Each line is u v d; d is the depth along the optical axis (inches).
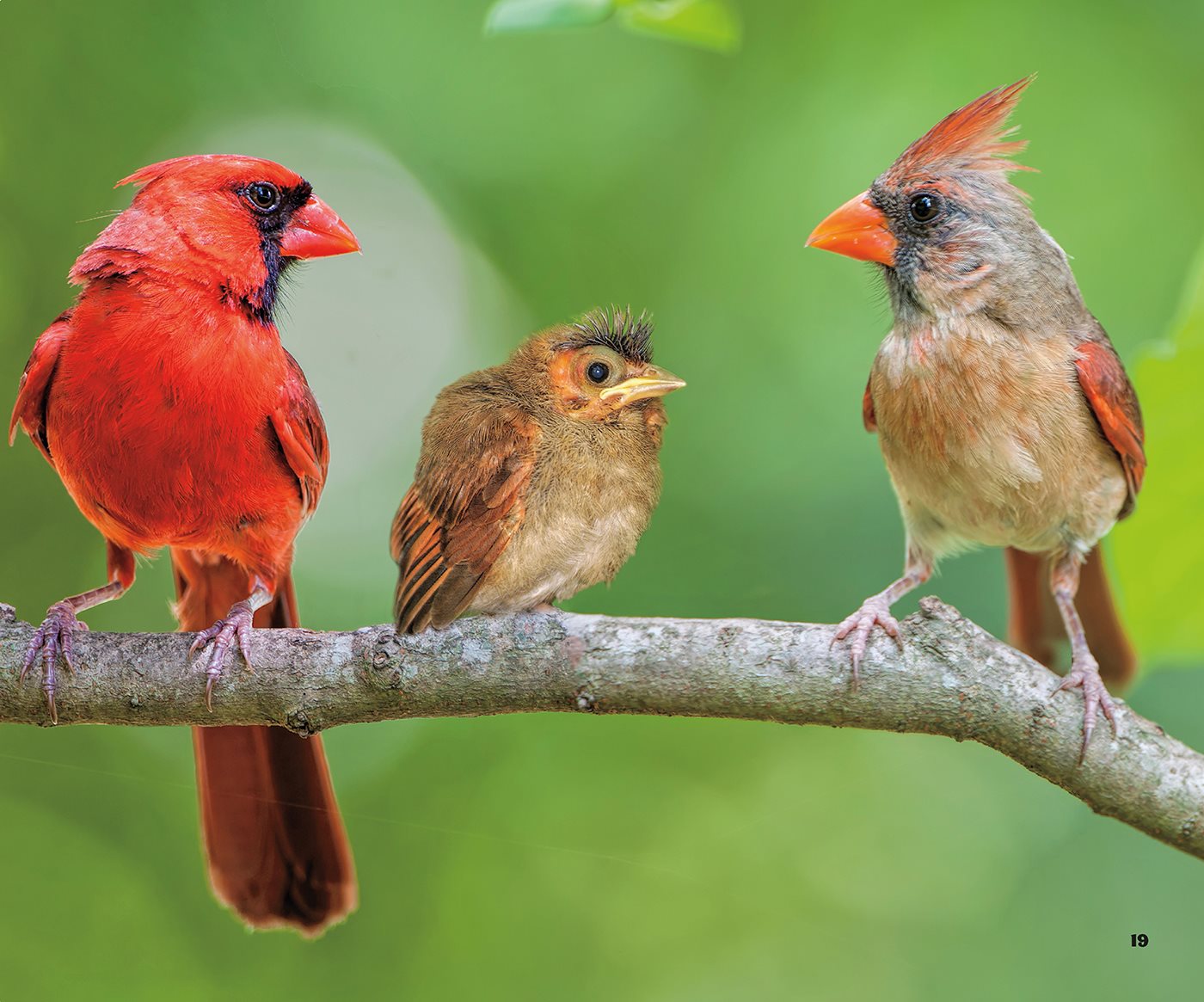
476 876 449.1
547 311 489.4
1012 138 426.3
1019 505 310.3
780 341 484.4
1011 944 440.5
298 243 302.2
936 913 446.6
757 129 509.0
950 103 495.8
